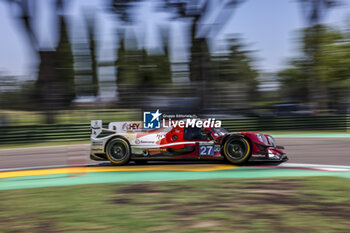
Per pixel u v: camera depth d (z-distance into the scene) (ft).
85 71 67.36
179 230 10.18
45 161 27.20
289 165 21.98
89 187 16.55
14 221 11.46
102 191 15.55
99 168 22.75
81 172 21.42
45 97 57.36
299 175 18.90
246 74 64.80
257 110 58.08
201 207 12.55
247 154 20.93
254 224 10.54
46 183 18.53
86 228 10.51
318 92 60.03
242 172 19.89
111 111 56.13
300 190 14.82
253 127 50.06
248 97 59.82
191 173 19.93
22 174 21.49
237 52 67.00
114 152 22.93
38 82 59.98
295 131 50.19
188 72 64.95
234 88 59.88
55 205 13.32
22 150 35.81
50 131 43.60
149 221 11.07
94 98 56.59
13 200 14.44
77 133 44.86
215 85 59.98
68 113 56.54
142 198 14.07
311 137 41.63
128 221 11.10
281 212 11.72
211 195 14.29
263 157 20.83
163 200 13.67
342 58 63.72
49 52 65.26
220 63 66.49
